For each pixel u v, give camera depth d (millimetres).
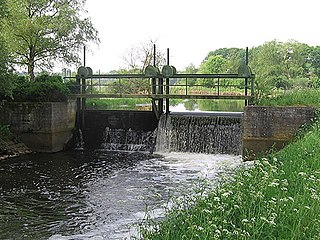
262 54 78875
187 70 93750
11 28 29828
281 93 27500
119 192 16109
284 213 7109
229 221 7344
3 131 24609
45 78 26984
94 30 33844
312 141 14625
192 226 6586
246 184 9297
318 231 6387
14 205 14672
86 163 21969
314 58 95875
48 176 18984
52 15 32531
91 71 28062
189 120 25328
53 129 25078
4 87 22922
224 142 24531
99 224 12586
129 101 44094
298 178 9523
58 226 12523
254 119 20750
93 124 27344
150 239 7574
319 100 22094
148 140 26312
